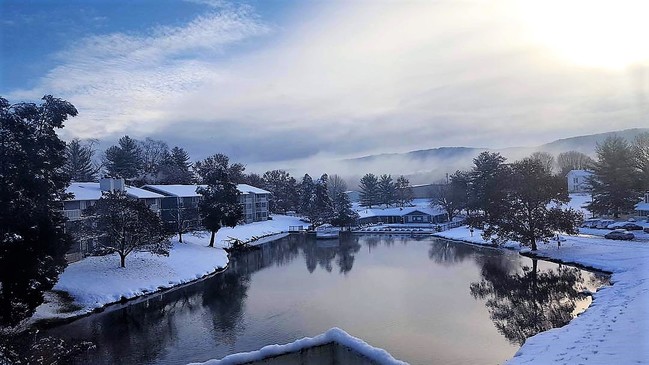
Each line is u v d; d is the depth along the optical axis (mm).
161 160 124750
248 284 44594
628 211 75562
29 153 27453
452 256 57688
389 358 12773
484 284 40188
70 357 24578
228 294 40281
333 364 14000
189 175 118500
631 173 71562
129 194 67125
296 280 46125
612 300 27547
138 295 39375
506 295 35625
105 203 44438
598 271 41031
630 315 21406
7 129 26234
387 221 112312
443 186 115875
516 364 16688
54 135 30312
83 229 45500
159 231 46938
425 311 32188
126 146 107438
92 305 35125
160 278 43594
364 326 29094
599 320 21938
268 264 56969
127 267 43469
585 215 82375
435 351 24047
